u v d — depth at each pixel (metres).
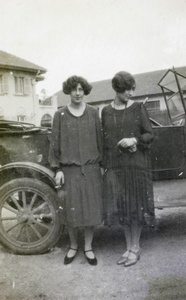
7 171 2.79
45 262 2.71
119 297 2.14
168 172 2.93
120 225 2.56
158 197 2.91
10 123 3.07
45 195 2.75
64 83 2.54
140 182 2.53
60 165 2.59
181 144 2.95
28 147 2.88
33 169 2.72
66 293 2.23
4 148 2.91
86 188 2.53
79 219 2.53
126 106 2.53
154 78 14.70
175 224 3.52
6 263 2.70
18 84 15.44
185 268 2.48
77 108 2.59
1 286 2.36
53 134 2.58
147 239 3.13
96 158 2.58
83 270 2.54
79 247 2.99
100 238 3.21
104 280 2.37
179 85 3.34
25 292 2.27
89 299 2.14
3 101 14.99
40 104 16.23
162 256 2.72
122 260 2.62
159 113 3.63
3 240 2.84
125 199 2.53
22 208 2.83
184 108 3.36
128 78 2.45
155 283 2.29
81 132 2.55
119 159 2.53
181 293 2.15
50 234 2.80
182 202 2.93
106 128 2.56
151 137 2.50
